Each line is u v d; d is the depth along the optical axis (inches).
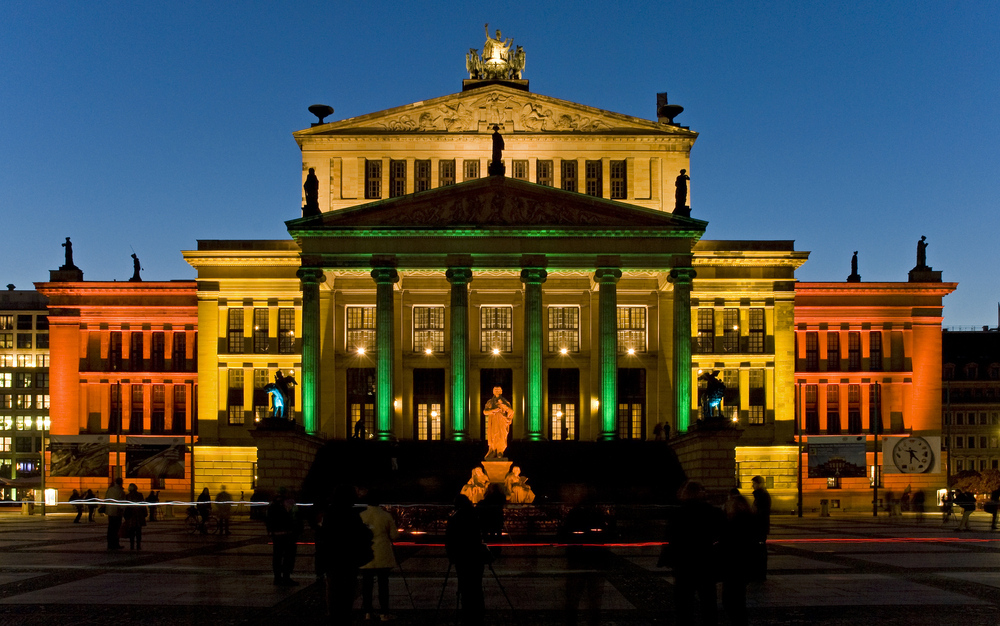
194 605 981.2
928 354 3469.5
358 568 810.8
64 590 1088.2
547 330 3282.5
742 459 3235.7
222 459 3235.7
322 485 2596.0
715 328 3275.1
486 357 3240.7
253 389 3260.3
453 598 1036.5
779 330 3262.8
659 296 3245.6
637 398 3260.3
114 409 3474.4
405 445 2800.2
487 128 3321.9
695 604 985.5
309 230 2910.9
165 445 3390.7
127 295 3491.6
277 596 1044.5
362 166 3321.9
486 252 2928.2
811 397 3467.0
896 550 1600.6
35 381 5442.9
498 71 3481.8
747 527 777.6
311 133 3314.5
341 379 3238.2
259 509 2551.7
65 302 3491.6
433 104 3329.2
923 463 3378.4
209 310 3267.7
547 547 1611.7
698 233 2913.4
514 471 1961.1
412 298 3260.3
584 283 3270.2
